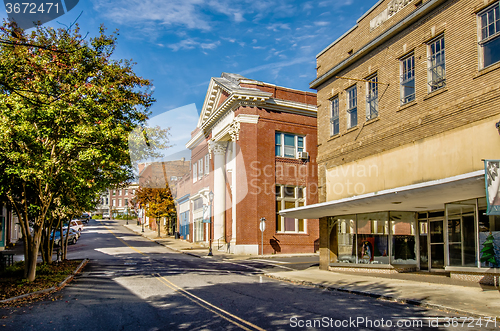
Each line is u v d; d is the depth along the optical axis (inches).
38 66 487.5
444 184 422.3
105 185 623.8
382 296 428.8
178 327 303.9
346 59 710.5
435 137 523.8
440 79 528.4
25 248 544.1
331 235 741.9
